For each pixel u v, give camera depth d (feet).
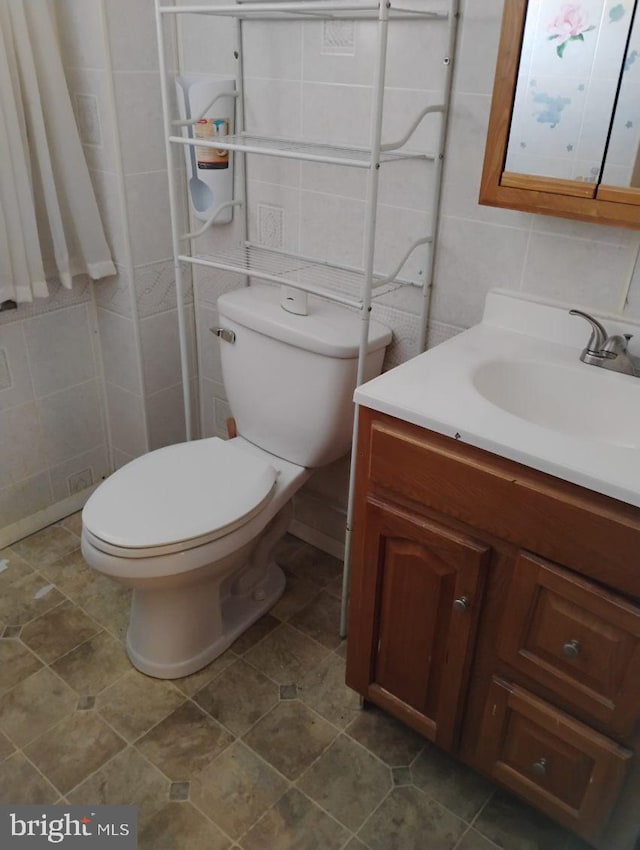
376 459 4.05
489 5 4.21
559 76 3.87
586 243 4.40
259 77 5.53
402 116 4.85
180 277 5.83
